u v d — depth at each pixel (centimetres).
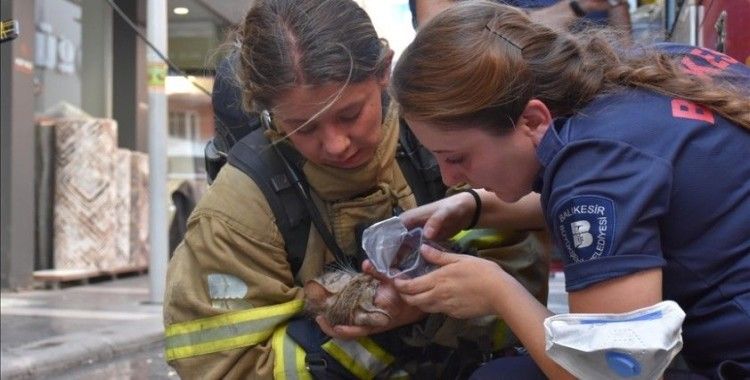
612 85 163
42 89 902
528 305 162
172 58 703
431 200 211
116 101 1041
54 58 923
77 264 880
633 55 171
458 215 201
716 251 155
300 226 196
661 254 150
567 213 149
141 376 467
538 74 161
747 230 154
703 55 176
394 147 201
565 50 163
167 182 711
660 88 161
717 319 157
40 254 883
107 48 1019
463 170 168
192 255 196
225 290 191
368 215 200
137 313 655
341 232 199
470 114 158
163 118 695
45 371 477
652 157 150
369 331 183
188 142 1031
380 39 188
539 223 208
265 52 180
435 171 209
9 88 806
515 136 162
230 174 197
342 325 182
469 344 201
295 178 195
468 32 161
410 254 182
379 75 184
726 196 154
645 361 138
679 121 155
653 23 361
